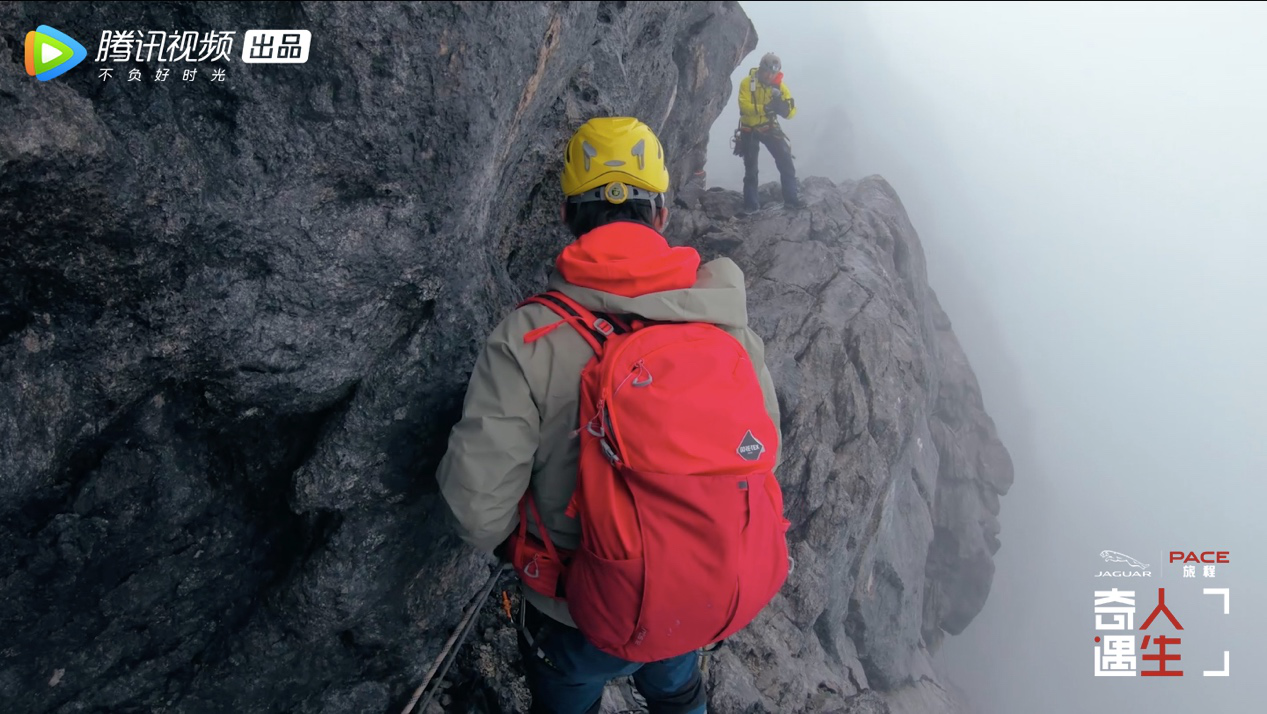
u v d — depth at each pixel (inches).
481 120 77.0
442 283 85.1
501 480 67.7
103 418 75.0
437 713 114.6
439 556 104.4
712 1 286.8
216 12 63.9
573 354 68.4
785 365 264.8
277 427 87.9
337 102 68.8
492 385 68.9
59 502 76.5
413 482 93.0
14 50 58.6
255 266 73.1
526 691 118.8
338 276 76.2
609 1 156.8
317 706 105.6
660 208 79.4
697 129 316.2
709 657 158.9
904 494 351.9
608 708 128.3
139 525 82.3
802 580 225.6
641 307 68.2
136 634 89.4
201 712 96.4
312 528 94.0
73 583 80.9
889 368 294.8
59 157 57.8
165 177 64.7
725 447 64.2
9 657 80.6
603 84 149.3
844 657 263.4
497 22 73.9
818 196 386.0
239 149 68.6
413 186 75.9
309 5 63.7
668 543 62.7
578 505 67.4
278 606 95.6
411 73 69.1
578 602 68.2
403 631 107.3
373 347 83.9
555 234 148.5
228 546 91.4
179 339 72.8
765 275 318.7
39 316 67.9
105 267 66.1
